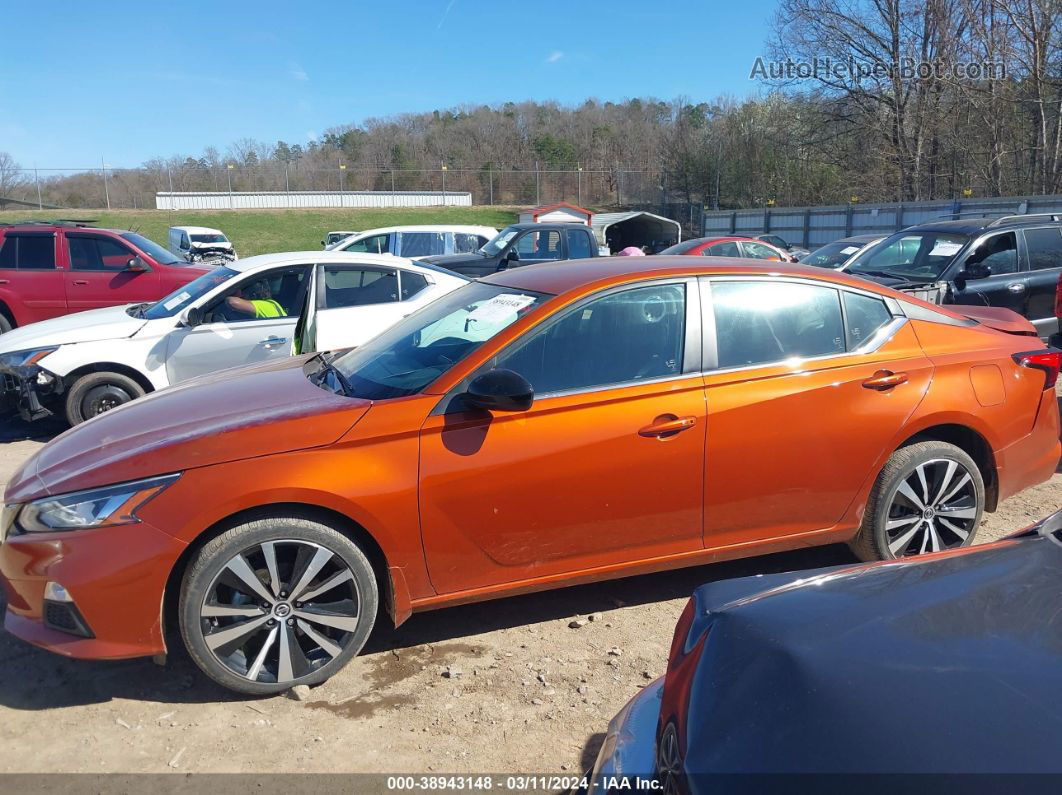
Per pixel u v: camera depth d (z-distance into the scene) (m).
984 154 34.47
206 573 3.12
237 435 3.22
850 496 3.99
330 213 51.62
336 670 3.36
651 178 61.12
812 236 31.02
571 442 3.49
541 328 3.58
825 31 35.50
